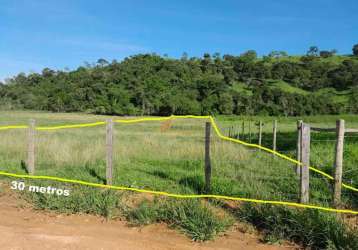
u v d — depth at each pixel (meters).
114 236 5.51
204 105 80.62
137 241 5.35
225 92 87.81
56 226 5.84
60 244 5.11
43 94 102.88
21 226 5.78
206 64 121.75
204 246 5.26
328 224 5.28
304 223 5.40
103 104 84.62
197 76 102.31
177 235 5.61
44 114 81.31
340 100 99.88
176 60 113.19
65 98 94.38
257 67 121.25
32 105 100.81
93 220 6.17
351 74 115.62
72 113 87.69
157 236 5.57
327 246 4.99
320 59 148.00
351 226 5.45
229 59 126.75
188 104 81.38
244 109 80.31
